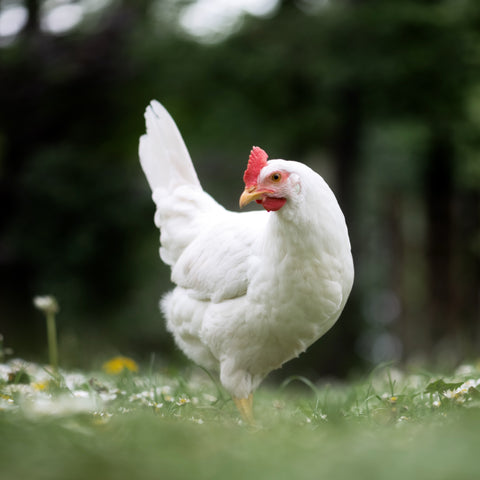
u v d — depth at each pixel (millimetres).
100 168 17906
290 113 16359
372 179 22094
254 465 2436
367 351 20875
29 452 2529
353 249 17438
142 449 2646
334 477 2262
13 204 17875
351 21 14922
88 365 8266
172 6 17031
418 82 15117
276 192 3939
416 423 3453
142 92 17578
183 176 5301
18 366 5129
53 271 17297
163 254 5316
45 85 17000
